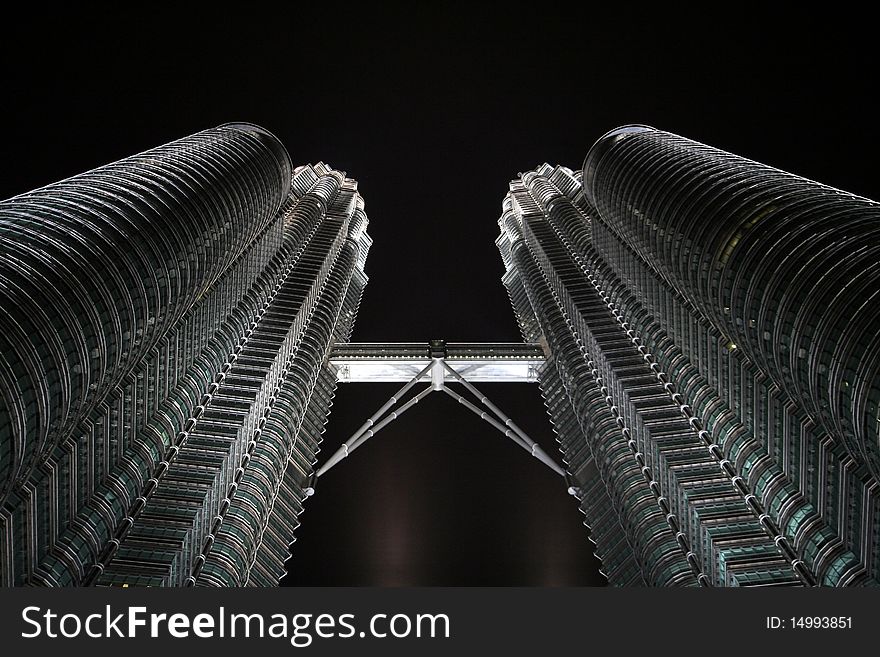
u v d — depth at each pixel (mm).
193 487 171250
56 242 138000
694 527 168000
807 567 145875
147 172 188125
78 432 144750
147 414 178250
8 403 108500
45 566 129125
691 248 181375
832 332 130250
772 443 166125
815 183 177000
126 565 144125
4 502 117562
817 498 148250
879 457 119500
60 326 124250
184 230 175875
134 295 149500
